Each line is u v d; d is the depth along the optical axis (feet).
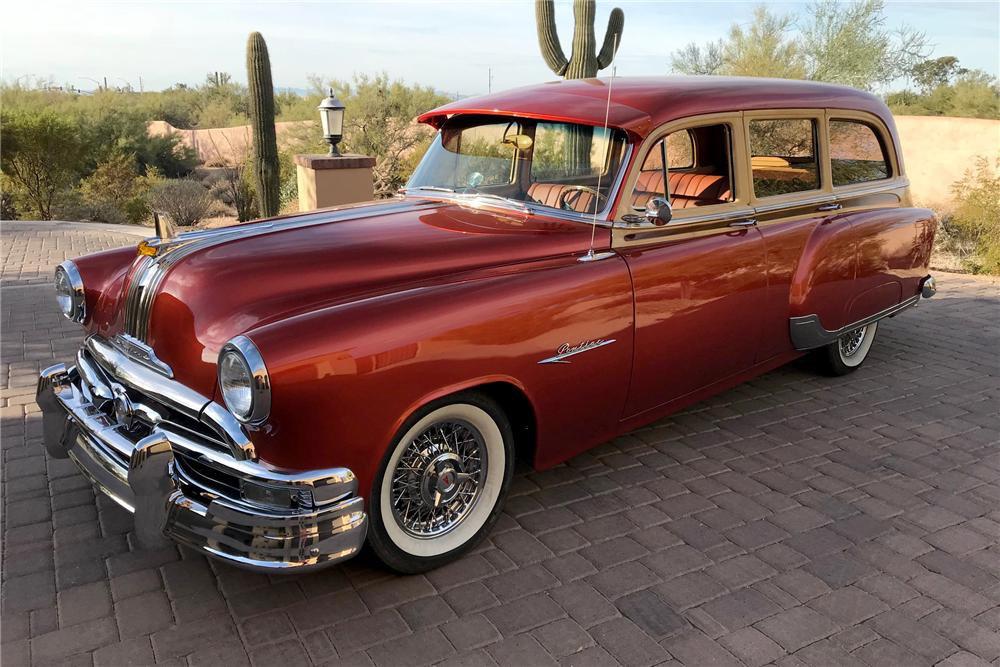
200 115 167.02
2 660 8.30
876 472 13.21
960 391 17.03
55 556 10.21
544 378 10.48
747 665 8.54
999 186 35.91
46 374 10.87
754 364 14.52
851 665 8.58
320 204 32.63
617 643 8.84
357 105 78.38
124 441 9.49
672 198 12.72
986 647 8.90
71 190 60.03
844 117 15.72
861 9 56.95
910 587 10.00
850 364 17.88
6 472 12.38
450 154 13.82
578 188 11.96
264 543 8.29
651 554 10.66
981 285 27.78
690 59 60.54
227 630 8.90
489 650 8.68
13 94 99.45
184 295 9.55
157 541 8.82
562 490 12.42
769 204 14.08
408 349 8.89
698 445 14.17
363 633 8.91
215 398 8.73
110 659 8.38
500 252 10.89
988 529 11.45
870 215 16.15
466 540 10.42
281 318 8.92
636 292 11.52
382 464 9.11
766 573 10.25
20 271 28.19
